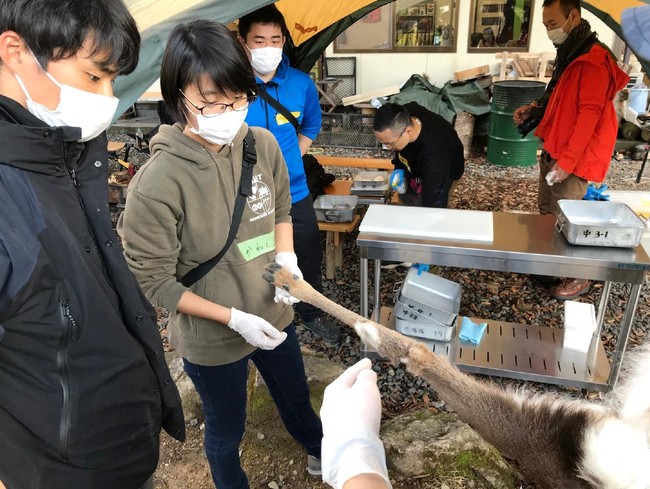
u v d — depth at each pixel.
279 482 2.31
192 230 1.52
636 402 0.61
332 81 7.81
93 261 1.11
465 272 4.16
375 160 5.11
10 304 0.91
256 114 2.73
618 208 2.61
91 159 1.12
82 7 0.90
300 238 3.02
